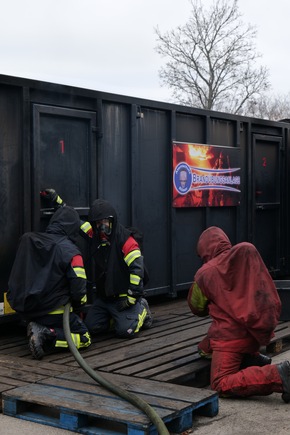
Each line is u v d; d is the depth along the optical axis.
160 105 8.00
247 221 9.67
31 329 5.44
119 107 7.51
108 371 5.03
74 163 6.90
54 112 6.61
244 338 4.84
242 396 4.77
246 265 4.82
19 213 6.35
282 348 6.50
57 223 5.76
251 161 9.74
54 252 5.53
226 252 5.05
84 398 4.32
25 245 5.55
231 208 9.42
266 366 4.68
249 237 9.69
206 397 4.36
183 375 4.97
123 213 7.60
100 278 6.24
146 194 7.91
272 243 10.33
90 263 6.99
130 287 6.11
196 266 8.76
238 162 9.40
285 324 6.97
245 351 4.86
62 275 5.54
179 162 8.30
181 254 8.49
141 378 4.82
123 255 6.18
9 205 6.26
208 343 5.37
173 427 4.16
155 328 6.72
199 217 8.80
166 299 8.78
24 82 6.29
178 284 8.42
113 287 6.16
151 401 4.25
